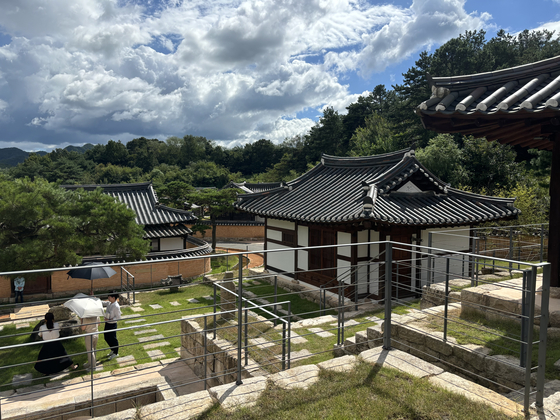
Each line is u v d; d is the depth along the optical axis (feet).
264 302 40.75
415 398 11.23
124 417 10.69
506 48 137.18
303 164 208.44
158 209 75.25
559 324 16.01
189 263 67.97
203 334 22.88
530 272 10.50
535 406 10.64
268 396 11.66
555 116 13.50
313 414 10.67
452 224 38.78
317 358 19.81
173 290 51.72
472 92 15.40
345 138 190.49
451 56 132.46
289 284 46.75
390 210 37.42
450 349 15.10
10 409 16.17
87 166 269.64
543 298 10.43
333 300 38.14
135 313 39.68
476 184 81.76
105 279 60.34
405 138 127.54
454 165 81.05
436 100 15.24
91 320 25.34
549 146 19.95
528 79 15.49
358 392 11.73
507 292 18.85
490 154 80.48
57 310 32.55
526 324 11.44
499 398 11.22
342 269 40.01
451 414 10.42
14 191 45.88
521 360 11.57
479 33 140.26
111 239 55.21
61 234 47.11
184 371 23.90
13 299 54.70
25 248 44.16
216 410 10.93
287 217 44.65
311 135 204.33
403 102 142.82
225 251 98.07
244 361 18.71
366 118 177.06
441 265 41.86
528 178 77.05
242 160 290.35
